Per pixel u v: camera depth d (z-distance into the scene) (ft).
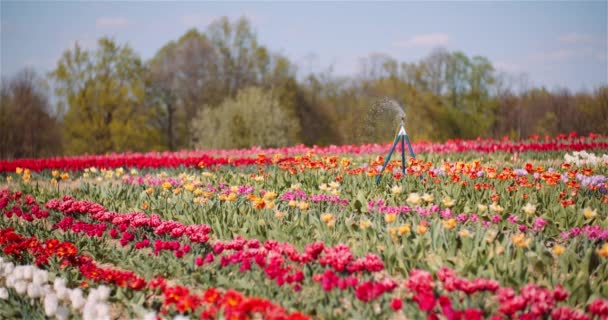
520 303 15.79
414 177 33.68
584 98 111.34
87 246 26.14
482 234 22.26
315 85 163.63
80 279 22.91
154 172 51.31
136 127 143.95
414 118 140.36
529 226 26.21
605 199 27.30
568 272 20.95
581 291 18.78
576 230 22.82
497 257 20.13
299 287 18.58
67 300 20.92
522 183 30.09
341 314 17.62
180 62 155.33
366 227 23.27
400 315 18.20
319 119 156.25
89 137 138.31
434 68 153.07
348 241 24.09
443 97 152.46
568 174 32.73
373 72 158.10
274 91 149.07
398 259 20.85
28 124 132.67
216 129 105.91
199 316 18.43
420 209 24.85
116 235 25.90
